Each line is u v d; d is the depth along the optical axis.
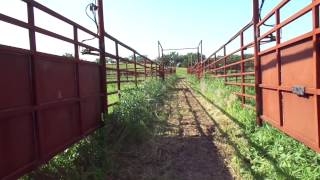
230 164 6.34
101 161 6.10
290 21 5.59
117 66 10.20
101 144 7.00
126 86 12.51
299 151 5.58
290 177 4.89
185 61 119.69
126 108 8.73
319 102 4.70
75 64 6.25
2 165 3.76
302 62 5.31
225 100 12.56
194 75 39.88
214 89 16.33
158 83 19.41
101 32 8.26
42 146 4.70
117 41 10.03
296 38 5.38
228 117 10.45
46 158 4.79
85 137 6.75
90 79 7.27
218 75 17.75
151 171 6.11
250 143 7.07
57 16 5.28
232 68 16.75
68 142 5.71
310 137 5.10
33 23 4.53
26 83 4.36
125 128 7.64
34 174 4.71
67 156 5.79
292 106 5.98
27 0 4.34
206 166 6.33
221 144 7.69
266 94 8.09
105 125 7.73
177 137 8.53
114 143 7.15
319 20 4.58
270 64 7.55
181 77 61.88
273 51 7.20
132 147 7.36
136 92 11.45
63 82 5.61
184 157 6.91
